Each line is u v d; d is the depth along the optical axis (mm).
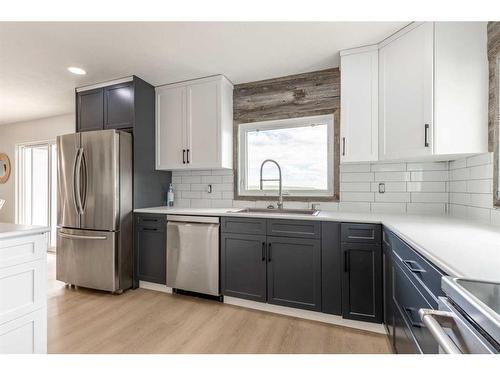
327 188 2521
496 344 513
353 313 1831
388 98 1902
